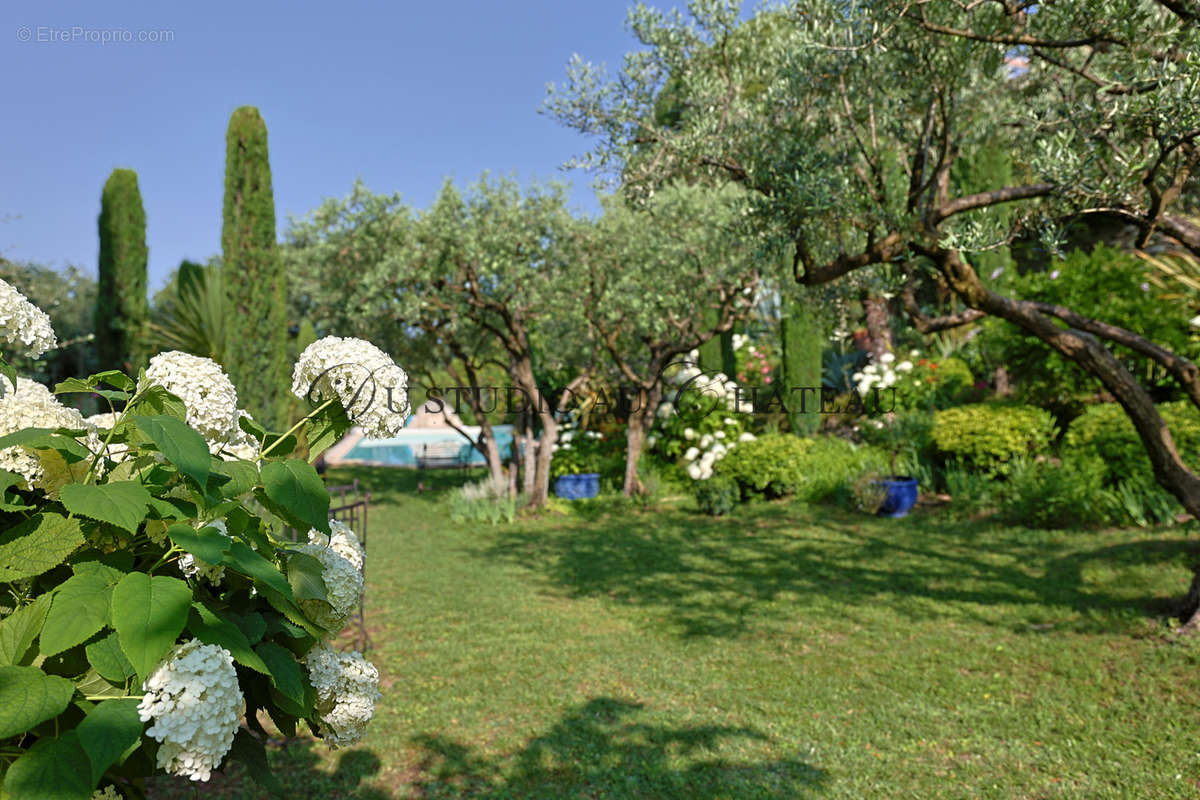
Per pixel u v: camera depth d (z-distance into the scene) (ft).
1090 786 11.10
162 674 3.73
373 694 5.41
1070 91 17.94
